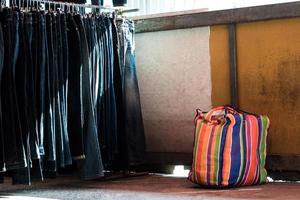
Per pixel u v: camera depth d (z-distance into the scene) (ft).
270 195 9.52
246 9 11.91
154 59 13.28
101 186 11.22
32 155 9.79
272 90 11.78
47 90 10.19
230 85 12.25
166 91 13.14
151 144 13.33
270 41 11.79
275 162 11.69
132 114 12.44
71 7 11.94
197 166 10.62
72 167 12.25
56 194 10.25
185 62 12.88
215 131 10.52
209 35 12.55
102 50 11.64
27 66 9.86
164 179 12.16
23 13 9.90
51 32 10.31
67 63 10.57
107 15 11.87
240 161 10.39
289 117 11.59
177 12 12.91
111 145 11.84
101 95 11.59
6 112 9.46
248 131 10.59
